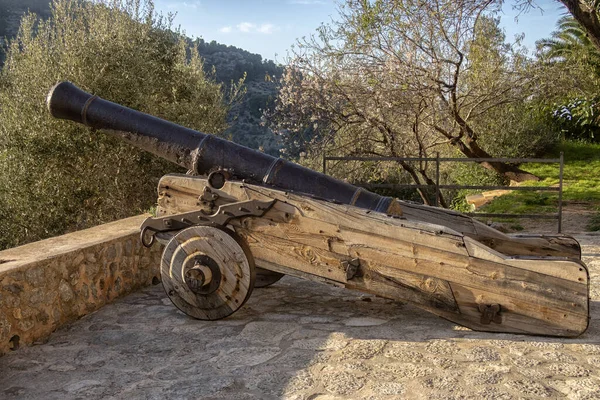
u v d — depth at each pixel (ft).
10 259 12.90
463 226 15.61
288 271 13.50
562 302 12.03
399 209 13.99
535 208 33.86
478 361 10.96
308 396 9.55
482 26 36.68
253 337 12.60
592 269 18.58
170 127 15.20
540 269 12.08
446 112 35.60
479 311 12.53
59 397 9.71
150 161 40.73
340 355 11.40
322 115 36.65
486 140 48.78
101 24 39.91
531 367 10.62
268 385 10.03
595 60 51.49
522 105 48.55
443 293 12.64
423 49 33.71
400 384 9.95
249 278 13.25
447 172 49.34
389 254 12.86
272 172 14.15
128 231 16.80
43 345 12.35
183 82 45.73
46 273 13.00
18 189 36.50
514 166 45.55
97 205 40.09
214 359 11.34
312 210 13.21
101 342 12.46
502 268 12.27
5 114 36.76
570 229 27.50
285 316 14.14
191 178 14.02
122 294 16.16
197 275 13.14
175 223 13.89
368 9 32.89
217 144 14.71
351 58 34.96
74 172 38.78
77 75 36.94
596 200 35.63
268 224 13.48
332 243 13.16
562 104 57.41
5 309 11.77
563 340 12.04
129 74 38.78
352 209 13.03
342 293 16.28
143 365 11.11
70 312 13.85
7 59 38.91
